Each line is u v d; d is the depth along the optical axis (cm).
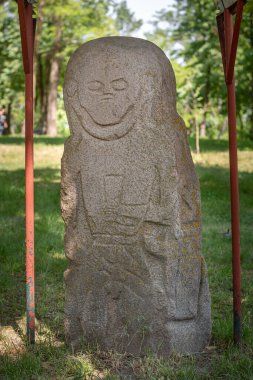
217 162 1845
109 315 481
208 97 3209
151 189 467
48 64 3984
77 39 2691
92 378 434
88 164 480
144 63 465
